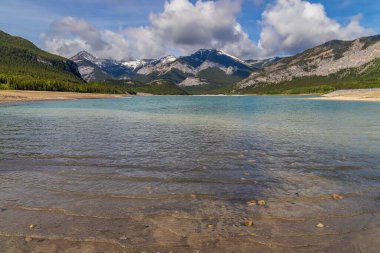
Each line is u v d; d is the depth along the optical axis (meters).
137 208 10.06
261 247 7.76
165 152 19.06
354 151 19.53
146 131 29.17
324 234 8.42
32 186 12.15
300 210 9.98
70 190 11.72
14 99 99.50
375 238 8.22
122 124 35.50
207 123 37.34
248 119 43.16
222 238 8.18
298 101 126.56
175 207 10.19
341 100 119.62
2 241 7.98
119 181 12.94
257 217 9.45
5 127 31.38
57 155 17.89
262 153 18.92
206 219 9.30
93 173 14.12
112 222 9.05
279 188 12.17
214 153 18.84
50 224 8.90
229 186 12.39
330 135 26.73
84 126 33.00
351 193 11.59
